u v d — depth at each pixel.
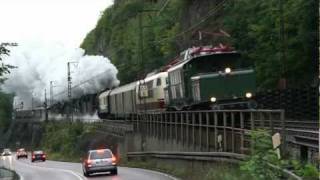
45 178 41.00
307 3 48.78
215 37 73.31
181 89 38.00
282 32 48.41
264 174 15.53
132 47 118.06
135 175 36.91
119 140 69.81
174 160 40.44
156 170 41.56
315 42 48.59
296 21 51.16
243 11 66.56
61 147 109.00
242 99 35.00
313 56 49.66
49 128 133.88
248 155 23.02
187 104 37.09
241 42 63.94
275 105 48.06
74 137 102.88
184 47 90.06
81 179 36.75
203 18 82.88
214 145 32.78
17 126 167.25
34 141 151.25
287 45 50.81
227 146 29.91
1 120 124.25
